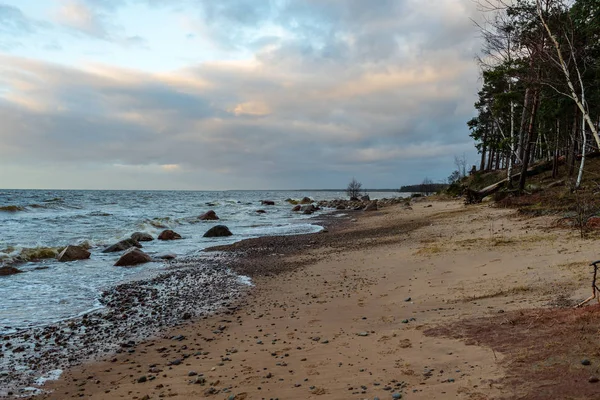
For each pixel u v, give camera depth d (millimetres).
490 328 5621
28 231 24984
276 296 10062
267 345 6398
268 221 35812
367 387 4352
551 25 17000
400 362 4961
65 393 5137
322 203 64562
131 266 15047
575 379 3689
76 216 35031
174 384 5086
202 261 16000
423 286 9438
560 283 7574
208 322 8125
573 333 4750
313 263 14547
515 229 15828
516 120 35250
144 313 8953
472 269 10289
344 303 8805
